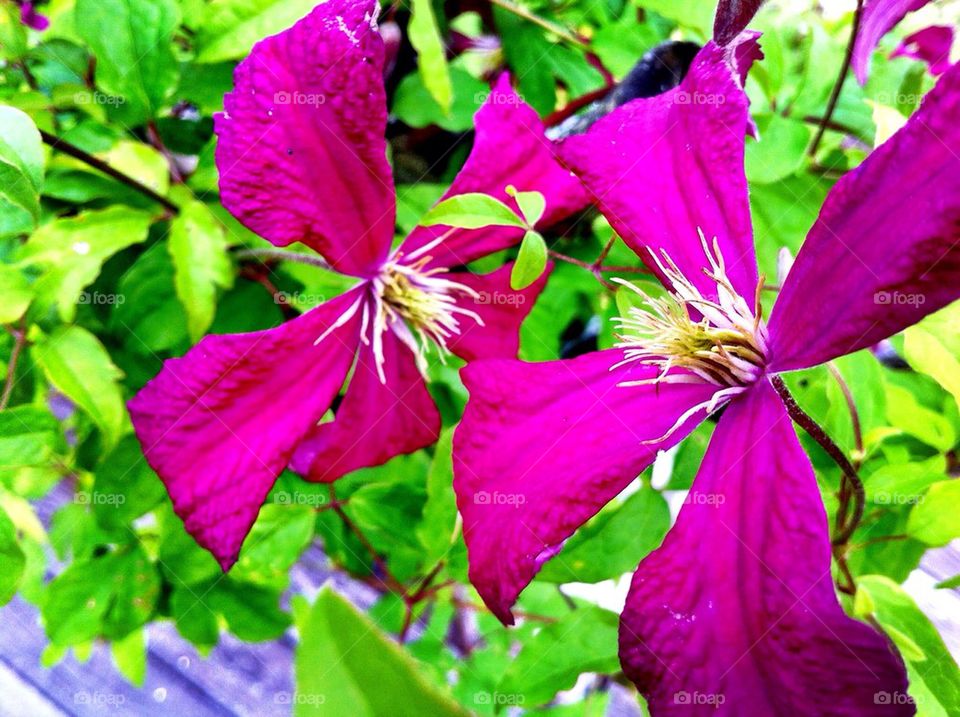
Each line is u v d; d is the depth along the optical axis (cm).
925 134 13
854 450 20
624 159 17
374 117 16
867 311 13
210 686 37
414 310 19
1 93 21
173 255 21
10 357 22
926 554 22
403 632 24
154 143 22
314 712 11
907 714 12
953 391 17
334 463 19
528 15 25
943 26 24
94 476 23
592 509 15
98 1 20
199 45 20
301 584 29
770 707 13
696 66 16
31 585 27
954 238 12
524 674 22
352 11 16
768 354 15
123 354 23
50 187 21
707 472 15
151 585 25
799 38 26
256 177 16
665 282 16
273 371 17
